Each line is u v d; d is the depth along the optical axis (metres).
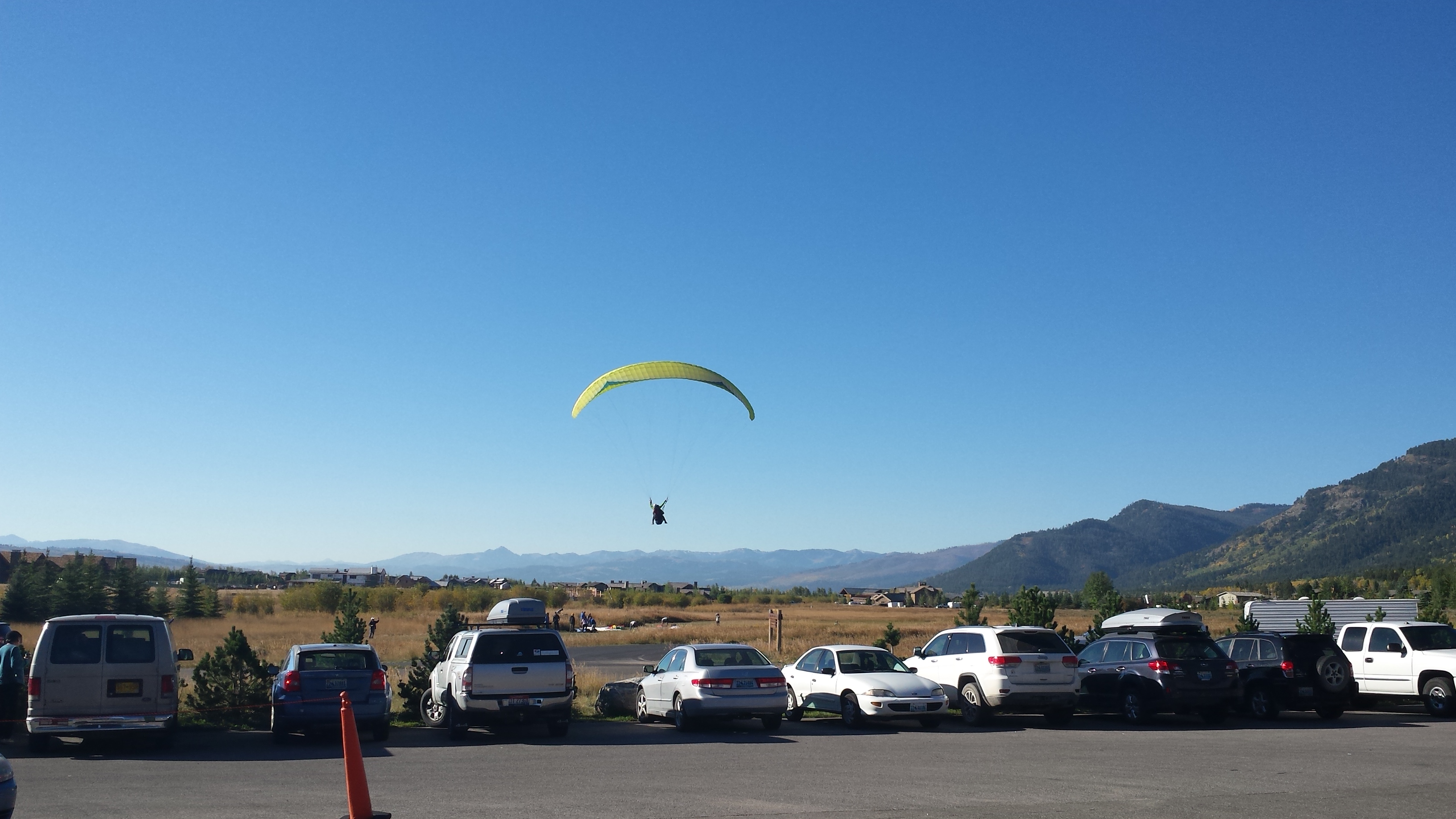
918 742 16.50
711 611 128.00
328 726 16.41
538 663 17.06
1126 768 13.08
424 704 20.00
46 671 14.67
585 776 12.35
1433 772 12.69
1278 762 13.71
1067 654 19.56
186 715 19.83
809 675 20.41
